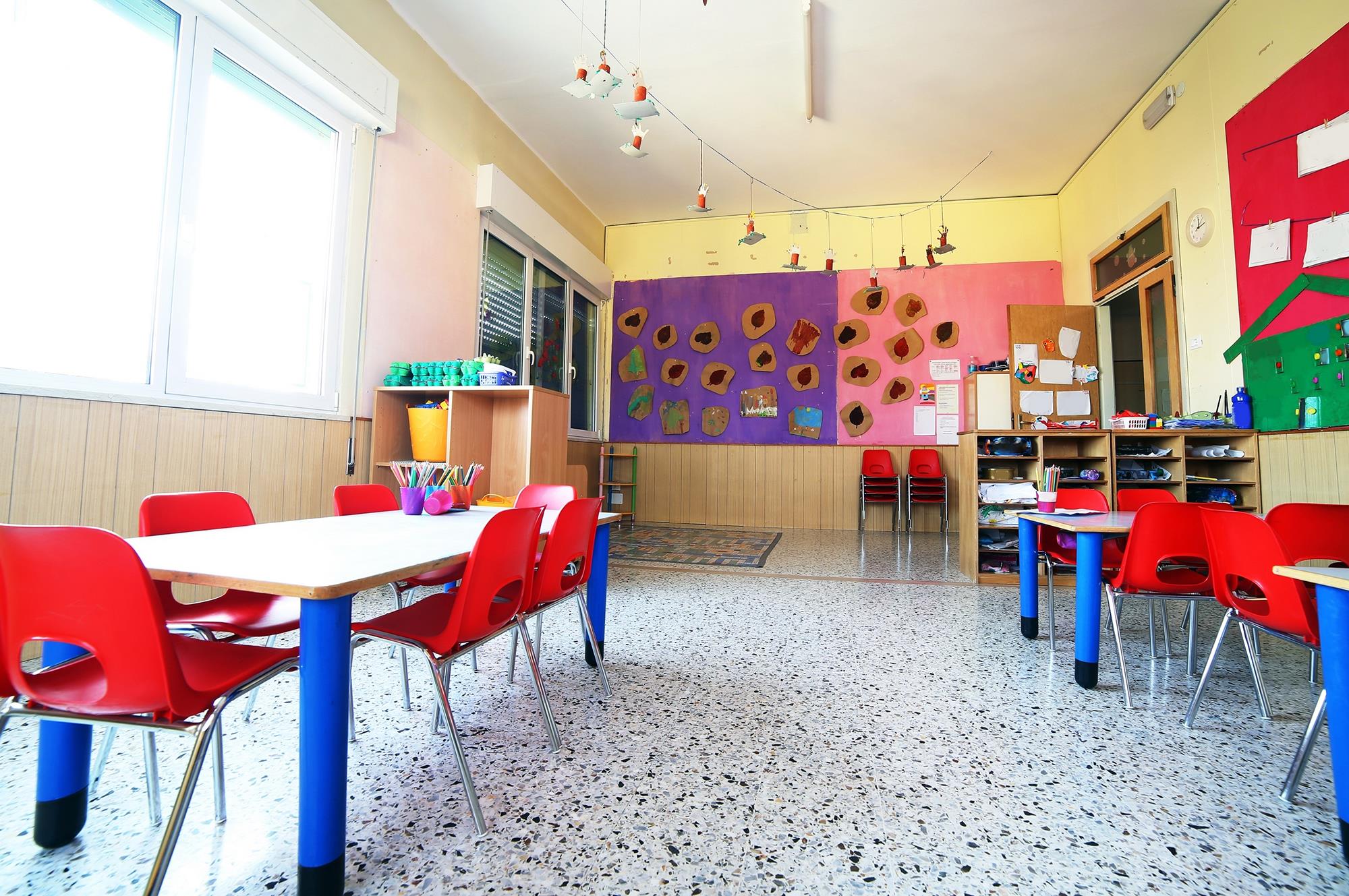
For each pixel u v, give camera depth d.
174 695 0.98
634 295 7.45
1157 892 1.13
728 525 7.00
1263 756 1.67
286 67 2.98
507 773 1.53
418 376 3.58
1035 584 2.74
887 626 2.91
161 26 2.47
